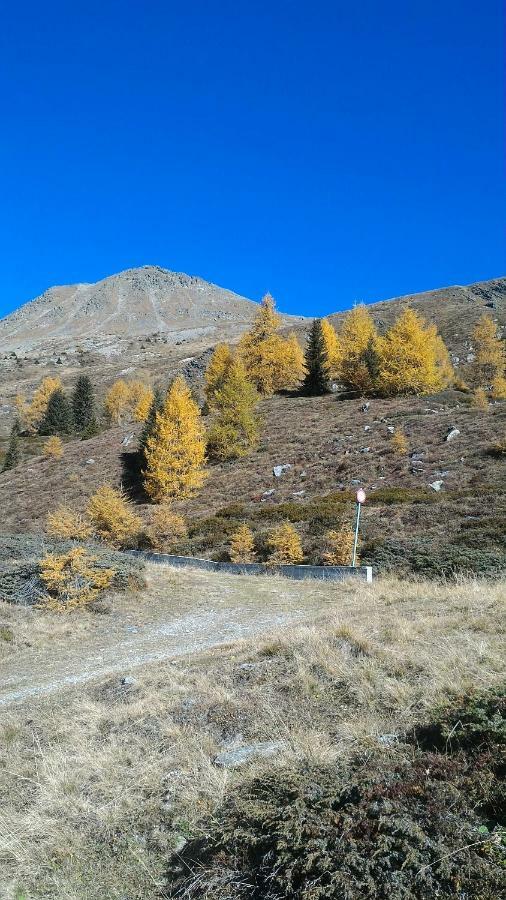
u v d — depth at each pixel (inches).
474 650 232.2
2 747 232.5
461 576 502.9
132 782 180.2
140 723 226.5
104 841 153.6
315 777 139.6
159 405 1701.5
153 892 129.7
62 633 470.9
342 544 731.4
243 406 1582.2
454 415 1428.4
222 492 1304.1
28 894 137.5
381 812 117.2
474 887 97.7
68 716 257.1
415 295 4800.7
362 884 100.1
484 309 3678.6
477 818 115.6
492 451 1114.7
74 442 2135.8
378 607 394.6
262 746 185.8
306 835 114.8
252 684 242.8
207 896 117.0
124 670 334.0
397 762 146.6
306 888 103.8
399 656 239.5
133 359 5708.7
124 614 533.3
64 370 5398.6
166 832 151.4
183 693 249.8
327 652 258.1
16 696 319.6
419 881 99.7
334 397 1936.5
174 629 481.1
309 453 1400.1
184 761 186.4
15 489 1665.8
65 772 193.0
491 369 2073.1
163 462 1332.4
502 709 156.5
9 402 4151.1
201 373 3624.5
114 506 1048.2
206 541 940.6
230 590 634.2
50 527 882.1
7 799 187.8
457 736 152.0
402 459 1203.9
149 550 996.6
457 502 879.7
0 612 502.9
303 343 3511.3
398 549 691.4
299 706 211.2
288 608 527.2
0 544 674.8
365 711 195.8
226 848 127.4
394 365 1802.4
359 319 2203.5
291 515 976.3
